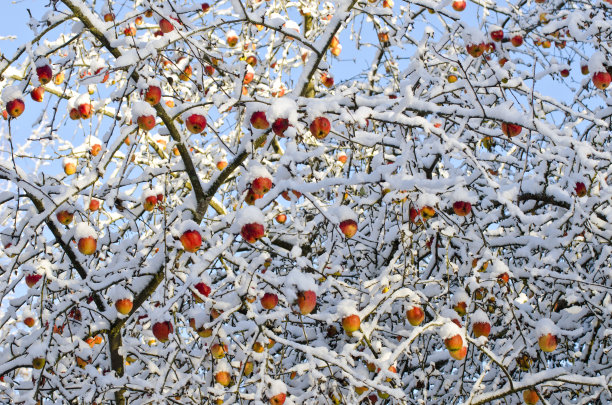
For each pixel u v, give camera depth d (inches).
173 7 137.4
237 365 141.8
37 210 145.9
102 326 148.7
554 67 197.5
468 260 156.3
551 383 131.6
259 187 125.1
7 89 126.0
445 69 213.0
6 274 134.2
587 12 173.2
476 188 198.1
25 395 129.3
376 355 132.6
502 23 222.2
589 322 200.5
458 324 129.6
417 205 133.5
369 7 166.6
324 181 132.8
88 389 136.8
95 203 158.2
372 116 135.7
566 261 167.2
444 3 162.7
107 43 138.3
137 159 213.0
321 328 180.5
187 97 196.5
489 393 130.1
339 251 185.9
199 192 153.2
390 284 146.9
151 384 130.7
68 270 174.4
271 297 126.6
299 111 134.6
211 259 125.6
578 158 147.6
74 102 150.8
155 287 148.1
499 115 142.4
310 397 143.8
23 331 167.2
